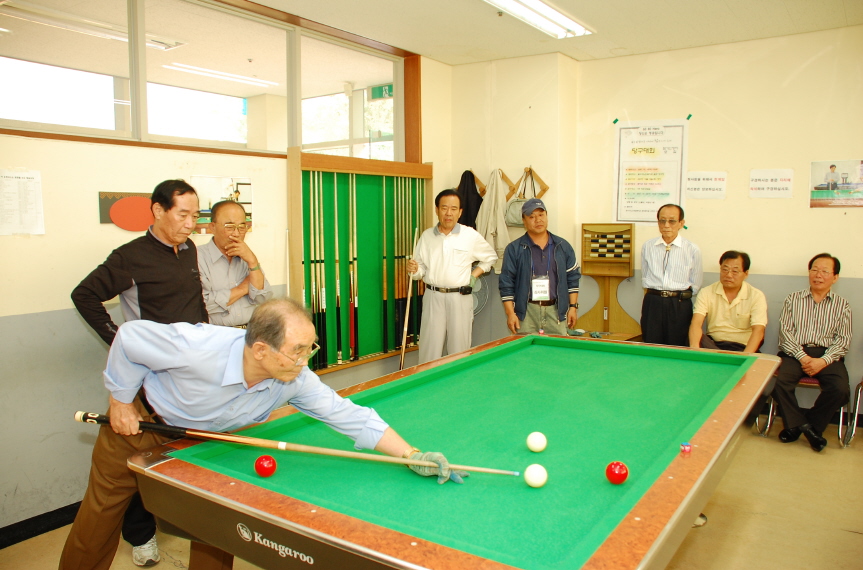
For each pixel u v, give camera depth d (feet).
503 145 15.66
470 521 4.11
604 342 9.50
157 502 4.76
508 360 8.89
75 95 9.73
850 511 9.33
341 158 12.71
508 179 15.62
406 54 14.90
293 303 4.91
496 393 7.20
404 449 5.04
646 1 11.03
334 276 13.06
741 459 11.46
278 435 5.84
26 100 9.17
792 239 13.47
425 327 13.44
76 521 6.64
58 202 8.83
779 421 13.70
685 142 14.43
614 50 14.39
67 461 9.14
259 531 4.02
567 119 15.17
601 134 15.39
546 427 6.03
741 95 13.73
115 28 9.86
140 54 9.91
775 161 13.50
